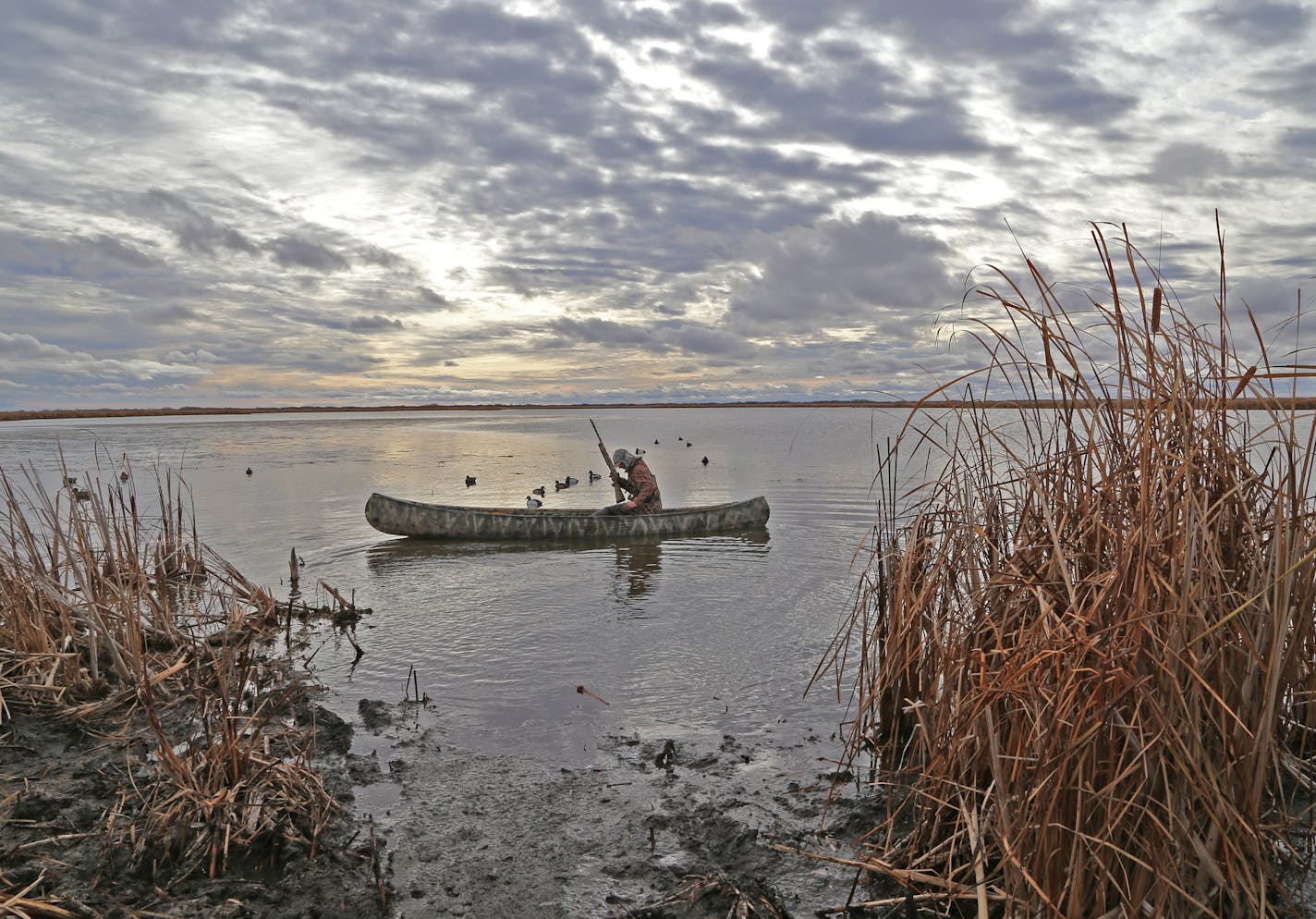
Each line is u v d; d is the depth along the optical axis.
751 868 4.15
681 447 44.97
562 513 14.59
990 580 4.25
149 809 4.41
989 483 4.55
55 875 3.92
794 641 8.05
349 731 5.88
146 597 8.02
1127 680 3.12
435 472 28.75
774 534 14.89
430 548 13.58
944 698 4.20
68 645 6.86
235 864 4.13
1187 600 3.21
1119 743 3.30
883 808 4.70
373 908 3.85
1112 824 3.13
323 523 16.17
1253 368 3.57
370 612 9.30
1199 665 3.23
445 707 6.36
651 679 6.98
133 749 5.45
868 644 5.49
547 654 7.68
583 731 5.89
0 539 8.03
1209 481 3.81
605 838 4.47
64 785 4.85
